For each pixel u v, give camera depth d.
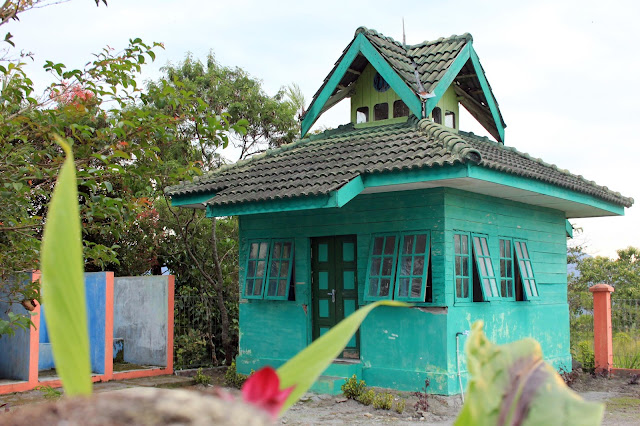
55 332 0.32
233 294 13.27
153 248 13.81
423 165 7.59
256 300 10.32
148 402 0.30
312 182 8.31
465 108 11.56
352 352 9.46
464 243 8.92
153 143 5.26
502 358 0.44
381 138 9.46
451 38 10.45
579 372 11.43
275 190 8.59
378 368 8.94
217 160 14.51
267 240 10.25
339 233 9.47
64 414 0.29
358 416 7.74
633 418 8.02
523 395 0.42
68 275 0.33
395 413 7.87
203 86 14.94
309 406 8.26
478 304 9.09
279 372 0.42
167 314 11.34
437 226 8.57
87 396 0.31
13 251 4.82
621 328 12.19
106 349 10.23
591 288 11.76
